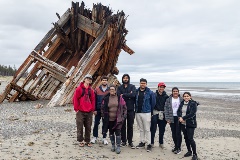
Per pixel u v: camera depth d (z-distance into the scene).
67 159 6.97
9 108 17.55
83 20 21.08
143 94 8.24
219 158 8.00
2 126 10.70
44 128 10.57
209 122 15.70
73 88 19.19
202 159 7.82
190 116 7.46
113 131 7.98
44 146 8.00
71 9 21.02
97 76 23.00
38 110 16.33
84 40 23.33
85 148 8.05
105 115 7.92
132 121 8.33
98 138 9.47
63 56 24.39
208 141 10.29
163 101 8.48
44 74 24.42
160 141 8.67
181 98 8.17
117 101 7.88
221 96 46.56
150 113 8.28
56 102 18.55
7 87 21.22
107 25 20.12
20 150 7.46
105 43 20.45
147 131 8.23
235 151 8.88
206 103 30.81
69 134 9.77
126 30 22.06
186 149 8.80
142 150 8.27
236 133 12.24
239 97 43.41
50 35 21.20
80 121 8.18
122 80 8.30
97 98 8.51
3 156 6.86
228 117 18.42
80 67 19.23
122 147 8.47
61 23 21.11
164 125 8.60
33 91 25.17
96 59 20.23
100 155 7.50
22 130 10.04
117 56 22.77
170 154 8.07
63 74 21.03
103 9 20.81
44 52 21.86
